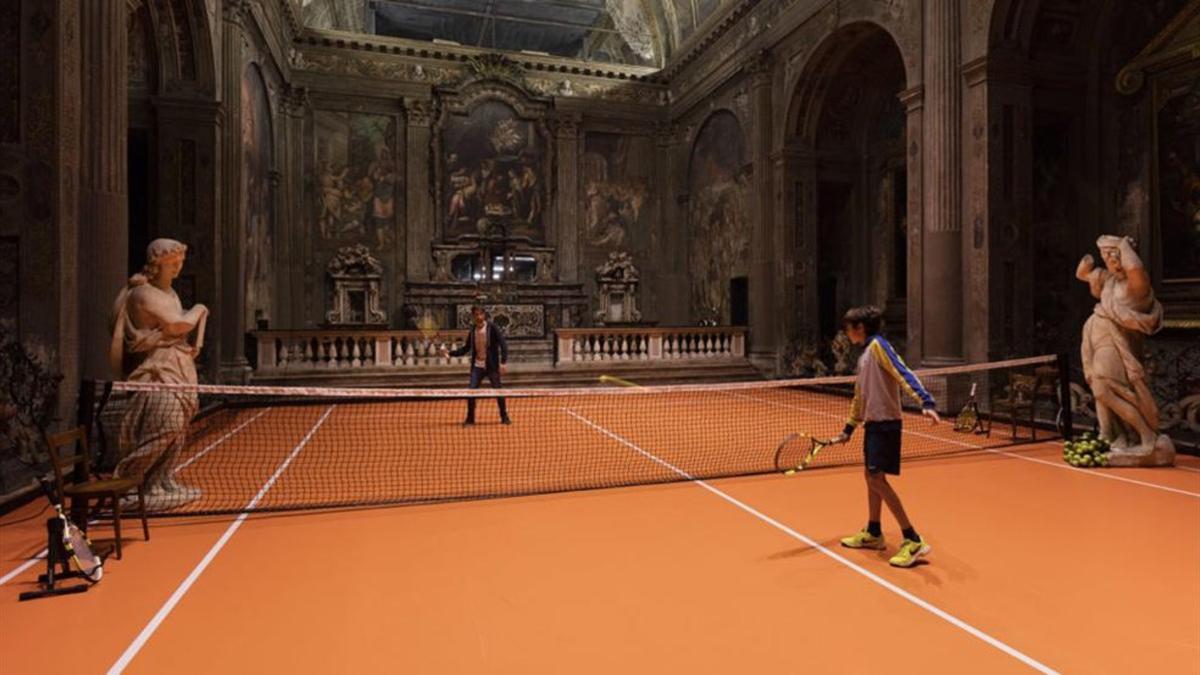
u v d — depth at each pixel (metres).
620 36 26.00
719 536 4.81
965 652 3.12
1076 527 5.00
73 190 6.89
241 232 14.05
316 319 21.53
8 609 3.64
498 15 25.42
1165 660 3.05
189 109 12.62
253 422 10.83
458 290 22.27
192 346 5.96
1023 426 9.81
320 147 21.67
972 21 11.09
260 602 3.72
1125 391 7.08
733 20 19.56
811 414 11.58
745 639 3.25
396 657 3.09
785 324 17.23
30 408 6.27
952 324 11.27
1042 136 11.82
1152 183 10.60
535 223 23.50
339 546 4.64
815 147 17.47
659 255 24.58
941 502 5.70
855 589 3.85
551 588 3.89
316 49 21.55
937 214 11.48
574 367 16.33
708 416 11.35
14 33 6.52
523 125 23.47
